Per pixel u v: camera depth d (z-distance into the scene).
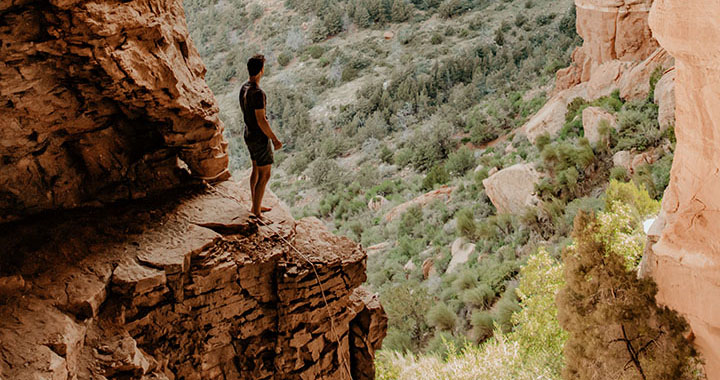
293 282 5.26
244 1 97.19
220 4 97.50
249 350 5.35
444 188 30.33
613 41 25.88
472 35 66.25
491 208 24.42
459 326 15.57
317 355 5.49
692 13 6.77
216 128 5.92
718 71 6.76
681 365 7.42
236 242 5.37
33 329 3.99
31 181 5.14
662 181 16.89
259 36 87.44
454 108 48.28
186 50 5.79
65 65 4.80
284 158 53.81
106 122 5.42
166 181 5.82
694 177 7.69
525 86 43.12
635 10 24.58
